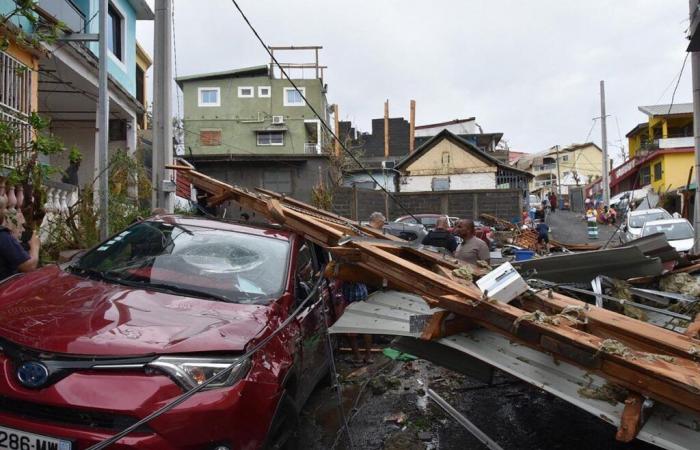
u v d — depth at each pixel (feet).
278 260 14.53
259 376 10.15
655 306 15.98
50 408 8.50
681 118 123.54
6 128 19.08
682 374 8.06
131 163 31.96
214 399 9.04
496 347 10.95
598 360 8.64
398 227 54.08
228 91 128.67
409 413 16.44
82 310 10.23
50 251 24.61
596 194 161.79
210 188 21.72
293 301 13.66
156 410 8.50
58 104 43.01
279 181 85.97
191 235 14.92
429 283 11.24
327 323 15.89
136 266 13.24
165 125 25.08
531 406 16.88
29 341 8.98
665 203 102.06
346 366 21.31
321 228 15.30
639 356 8.56
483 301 10.11
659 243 17.46
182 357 9.22
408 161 125.18
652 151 114.21
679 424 8.63
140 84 65.46
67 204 28.40
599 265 15.80
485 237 50.34
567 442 14.26
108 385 8.61
